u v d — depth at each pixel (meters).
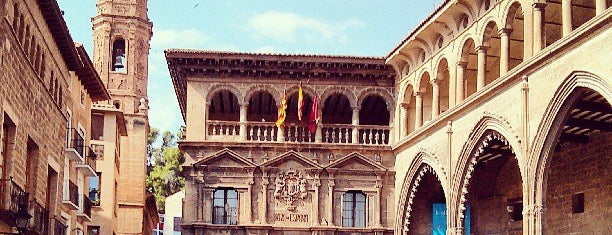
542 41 45.69
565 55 42.56
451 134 55.31
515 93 47.09
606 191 51.34
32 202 42.53
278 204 64.44
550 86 43.75
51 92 47.88
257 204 64.38
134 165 87.12
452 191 54.66
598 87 39.75
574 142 54.31
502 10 49.09
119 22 92.69
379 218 65.06
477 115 51.72
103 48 91.75
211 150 64.56
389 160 66.12
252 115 75.75
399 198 64.50
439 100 59.34
